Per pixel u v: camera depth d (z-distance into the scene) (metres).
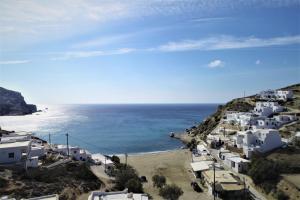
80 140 163.50
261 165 69.25
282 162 72.31
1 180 53.41
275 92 161.25
